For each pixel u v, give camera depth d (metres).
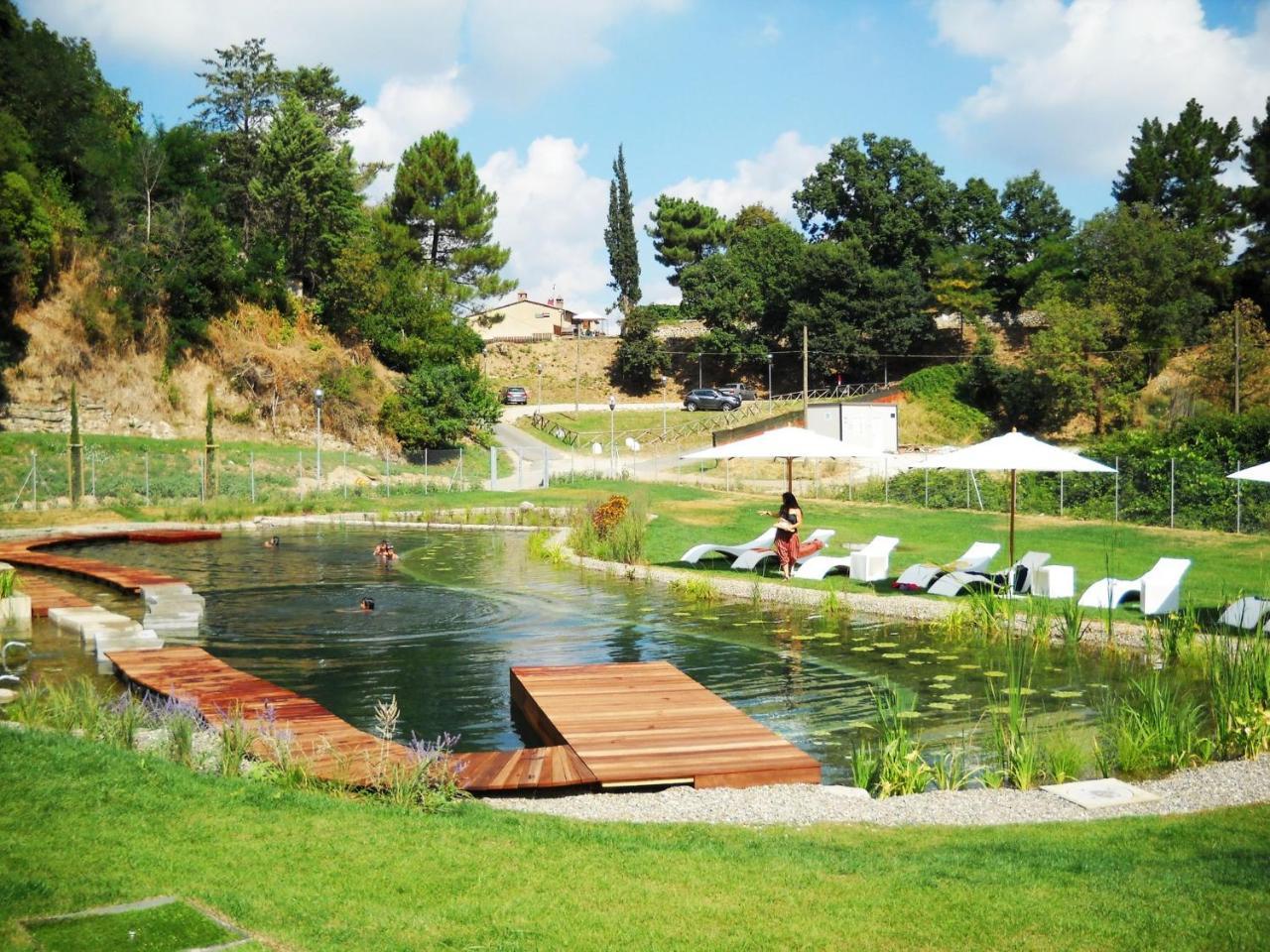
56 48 57.03
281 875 5.88
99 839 6.26
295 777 8.70
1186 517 30.17
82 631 16.30
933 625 17.41
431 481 49.19
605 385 94.12
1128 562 23.00
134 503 39.47
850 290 89.94
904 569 22.59
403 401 62.50
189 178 63.62
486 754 9.98
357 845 6.52
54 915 5.02
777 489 44.62
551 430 72.62
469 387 63.97
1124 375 69.62
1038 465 17.91
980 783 9.60
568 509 37.97
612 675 12.94
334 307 67.50
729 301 93.44
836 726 11.70
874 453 20.81
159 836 6.41
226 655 15.42
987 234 96.38
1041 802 8.70
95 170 56.56
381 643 16.36
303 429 59.16
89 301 52.88
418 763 8.53
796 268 91.56
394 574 24.09
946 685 13.48
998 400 75.50
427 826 7.08
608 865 6.41
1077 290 80.56
